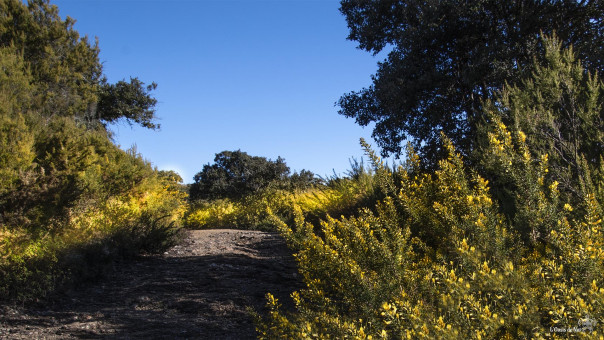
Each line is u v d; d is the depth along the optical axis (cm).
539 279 227
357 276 265
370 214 321
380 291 258
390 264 270
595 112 444
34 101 1203
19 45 1579
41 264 548
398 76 1116
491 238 253
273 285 572
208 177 4681
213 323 418
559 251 247
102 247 685
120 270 677
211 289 557
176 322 424
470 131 972
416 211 324
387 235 317
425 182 343
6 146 613
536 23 955
